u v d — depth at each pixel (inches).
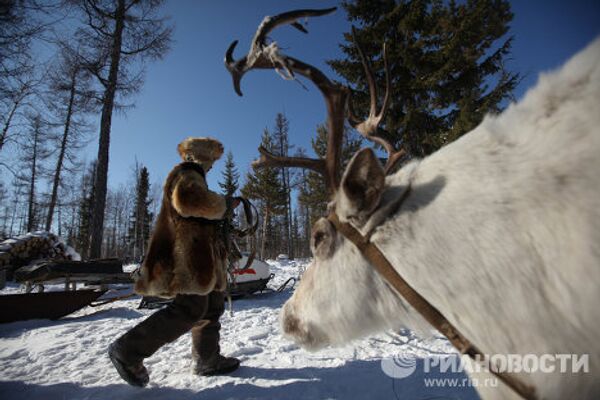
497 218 44.4
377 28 468.1
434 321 48.9
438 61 446.9
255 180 1091.3
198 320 100.5
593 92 42.5
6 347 148.2
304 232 1718.8
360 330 60.7
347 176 54.2
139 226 1470.2
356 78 485.1
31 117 601.6
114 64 434.0
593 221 37.4
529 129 47.6
